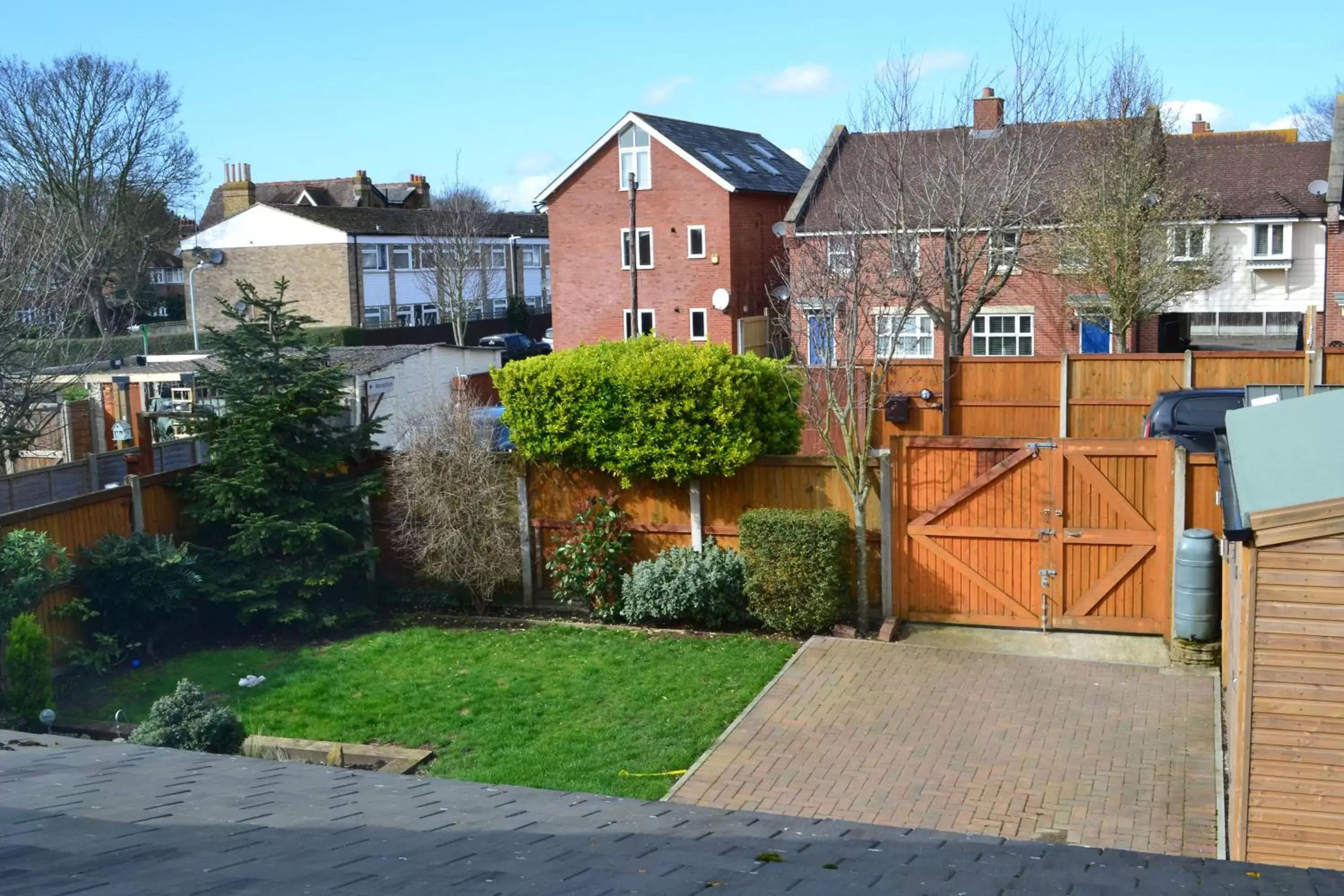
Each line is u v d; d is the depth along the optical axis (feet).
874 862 13.94
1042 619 44.16
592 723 37.58
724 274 136.46
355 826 14.85
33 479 64.08
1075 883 13.24
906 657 42.45
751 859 13.75
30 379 70.44
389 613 51.44
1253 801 23.29
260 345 50.67
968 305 97.55
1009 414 72.54
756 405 47.93
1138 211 94.32
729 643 45.39
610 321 142.41
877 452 50.62
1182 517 41.39
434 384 106.63
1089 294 102.32
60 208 127.44
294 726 38.27
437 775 33.99
